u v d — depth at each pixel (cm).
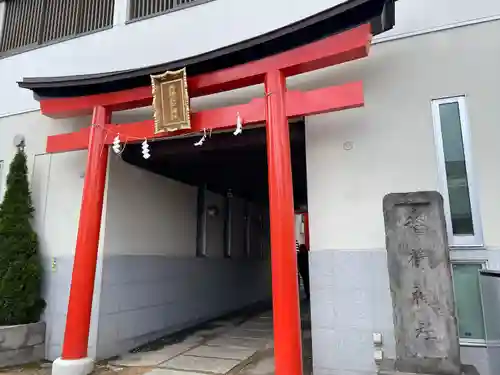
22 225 476
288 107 356
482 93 347
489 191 329
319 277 365
